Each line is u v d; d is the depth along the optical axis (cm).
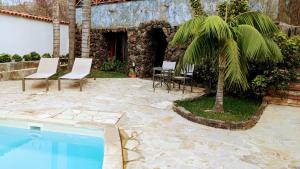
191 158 445
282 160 450
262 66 861
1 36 1200
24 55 1262
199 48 629
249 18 662
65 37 1634
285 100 858
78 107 732
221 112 695
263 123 657
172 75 1017
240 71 604
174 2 1245
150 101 834
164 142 507
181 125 612
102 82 1173
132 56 1424
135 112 703
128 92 968
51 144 548
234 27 639
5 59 1123
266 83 846
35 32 1391
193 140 523
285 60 849
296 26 1102
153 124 611
